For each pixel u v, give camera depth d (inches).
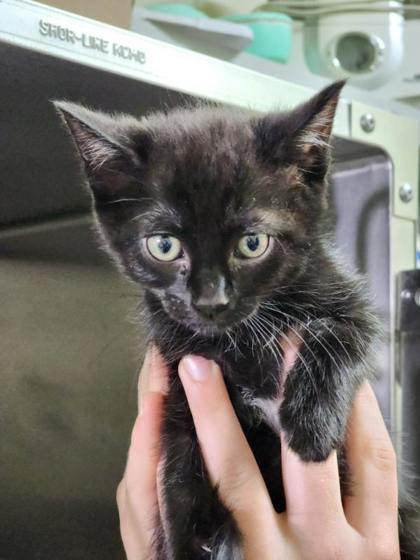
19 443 9.8
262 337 7.2
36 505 9.7
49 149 7.6
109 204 6.9
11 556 9.6
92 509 9.7
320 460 6.6
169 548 6.8
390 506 7.3
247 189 6.4
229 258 6.4
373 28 13.9
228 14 14.4
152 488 7.2
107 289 9.5
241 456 6.7
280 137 6.7
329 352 7.0
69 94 6.9
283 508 7.6
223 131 6.9
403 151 8.8
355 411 7.4
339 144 8.3
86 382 9.9
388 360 8.8
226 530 6.5
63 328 9.8
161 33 10.6
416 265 9.3
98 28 6.0
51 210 9.5
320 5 14.0
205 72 7.0
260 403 7.5
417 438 9.0
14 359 9.8
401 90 13.9
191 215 6.3
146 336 8.0
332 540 6.6
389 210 8.8
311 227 7.1
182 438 7.2
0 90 6.5
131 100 7.4
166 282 6.7
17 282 9.9
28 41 5.6
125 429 10.0
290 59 13.9
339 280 7.6
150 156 6.7
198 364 6.9
